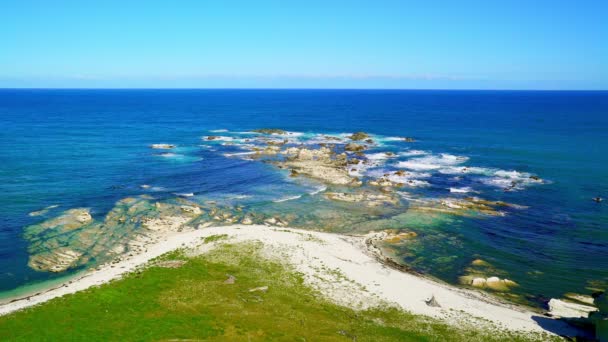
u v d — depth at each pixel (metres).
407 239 56.53
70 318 34.81
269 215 64.94
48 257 48.53
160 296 39.09
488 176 87.38
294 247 51.75
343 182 82.62
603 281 45.09
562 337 34.09
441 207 68.25
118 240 53.75
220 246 51.47
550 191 76.62
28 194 70.44
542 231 58.97
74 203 66.62
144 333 32.88
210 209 66.88
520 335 34.38
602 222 61.88
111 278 42.56
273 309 37.50
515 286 44.25
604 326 32.75
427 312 38.09
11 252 49.44
